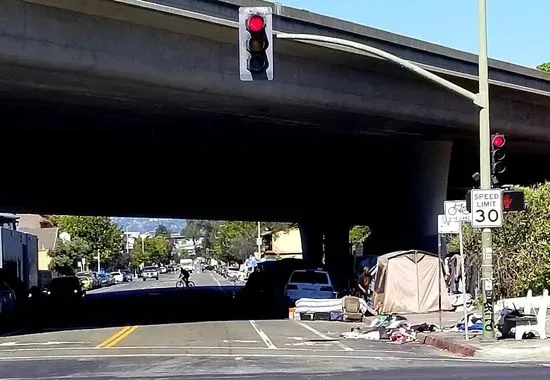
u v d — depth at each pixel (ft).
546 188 104.99
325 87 98.94
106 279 313.53
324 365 56.18
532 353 61.57
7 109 93.81
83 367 56.70
